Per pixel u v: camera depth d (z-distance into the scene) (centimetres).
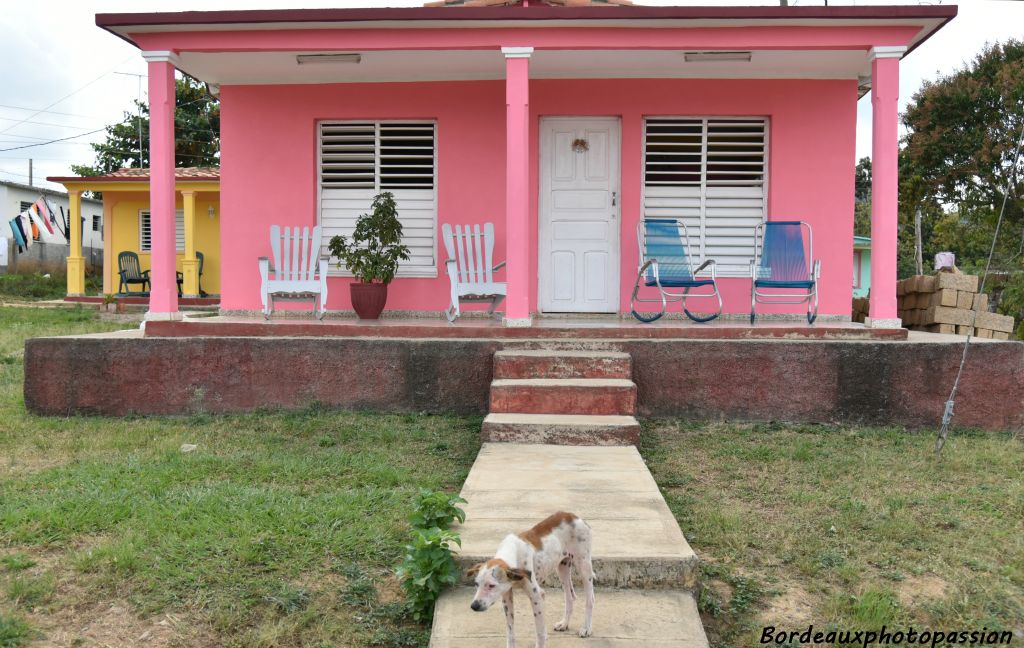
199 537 370
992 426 612
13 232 2191
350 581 338
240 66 766
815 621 314
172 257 693
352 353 638
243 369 643
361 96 819
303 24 666
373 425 601
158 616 310
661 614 305
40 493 434
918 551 372
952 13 632
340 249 779
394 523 394
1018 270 1214
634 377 625
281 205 825
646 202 818
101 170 2875
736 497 448
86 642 293
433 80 812
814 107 796
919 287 861
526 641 286
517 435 531
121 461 501
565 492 413
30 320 1373
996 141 1944
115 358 645
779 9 641
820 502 436
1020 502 436
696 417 622
